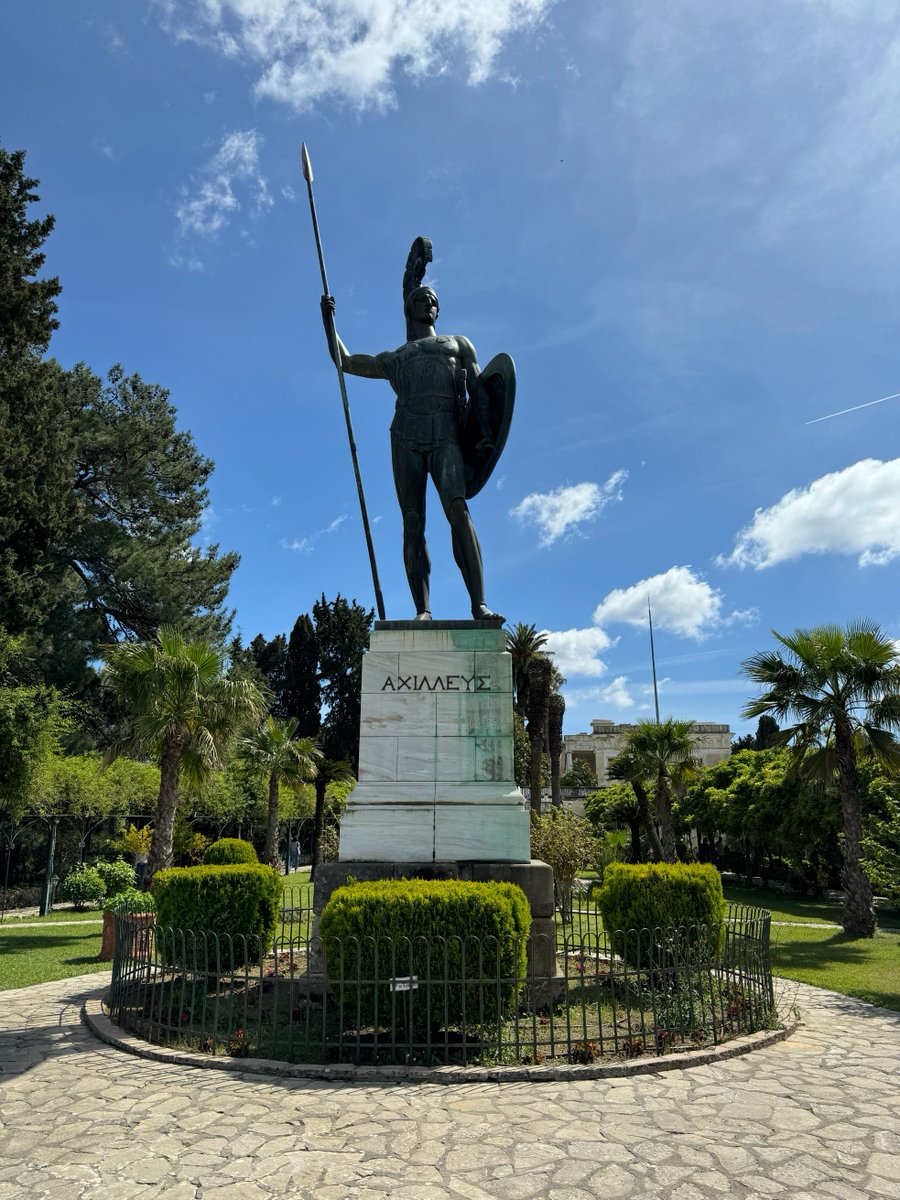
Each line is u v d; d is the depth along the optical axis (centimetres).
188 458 3528
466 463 1020
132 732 1700
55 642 2930
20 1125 493
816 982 1118
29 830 2623
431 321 1059
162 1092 548
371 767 854
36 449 2431
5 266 2345
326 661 4884
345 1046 603
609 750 7019
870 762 2050
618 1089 548
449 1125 480
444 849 814
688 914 854
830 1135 466
